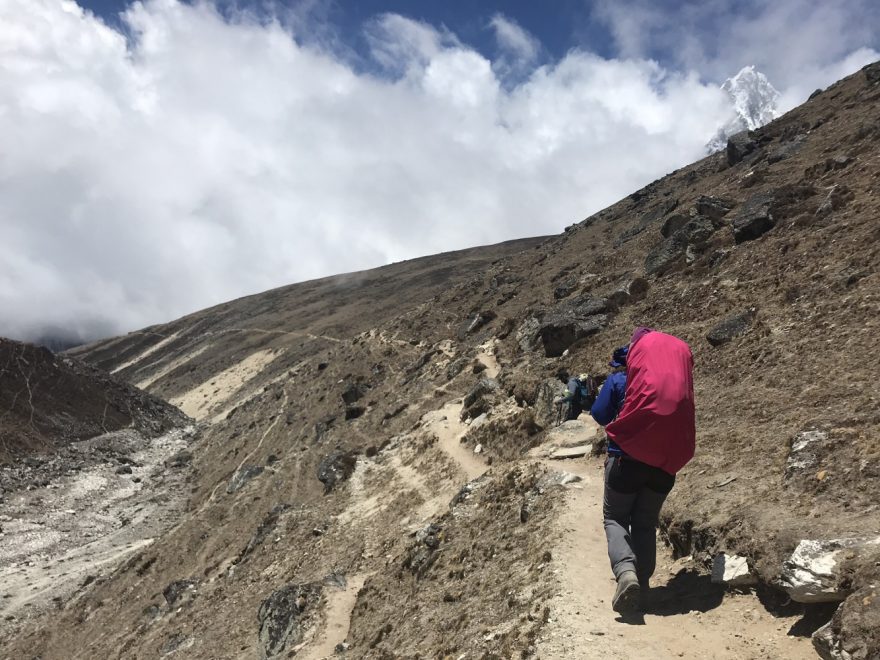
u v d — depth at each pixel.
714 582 7.08
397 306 178.12
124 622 37.25
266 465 62.94
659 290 33.34
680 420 6.37
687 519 8.77
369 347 84.88
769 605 6.23
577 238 78.88
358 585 20.95
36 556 52.91
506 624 8.54
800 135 49.22
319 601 19.80
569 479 13.55
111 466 83.50
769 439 10.61
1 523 59.03
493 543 13.36
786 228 27.92
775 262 25.06
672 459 6.46
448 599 12.39
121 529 59.66
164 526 59.28
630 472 6.67
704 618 6.47
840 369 12.78
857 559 5.30
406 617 13.60
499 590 10.27
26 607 43.38
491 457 29.42
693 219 38.00
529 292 64.12
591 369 27.67
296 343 170.00
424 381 56.91
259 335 197.88
